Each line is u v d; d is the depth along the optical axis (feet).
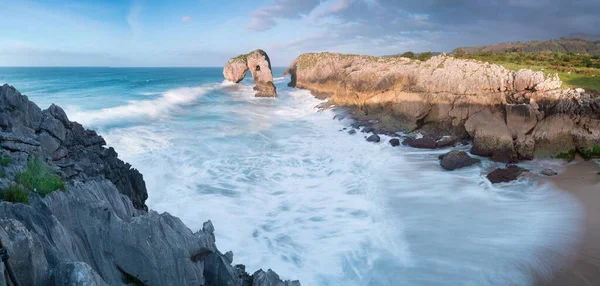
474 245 49.32
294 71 274.16
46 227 23.45
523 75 101.35
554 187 68.64
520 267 44.47
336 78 221.66
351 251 47.47
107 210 27.58
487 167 82.84
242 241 49.21
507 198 64.95
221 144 94.53
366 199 64.08
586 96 89.25
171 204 58.59
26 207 23.66
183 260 28.86
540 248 48.26
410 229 53.57
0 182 26.91
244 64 266.36
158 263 27.50
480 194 66.80
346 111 145.07
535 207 60.95
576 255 46.60
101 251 26.63
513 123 93.35
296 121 136.56
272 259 45.37
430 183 72.59
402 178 75.56
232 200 61.82
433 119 115.34
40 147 38.86
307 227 53.62
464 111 106.83
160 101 143.33
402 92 121.60
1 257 18.24
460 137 104.47
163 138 93.50
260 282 32.48
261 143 99.60
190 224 52.80
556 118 89.15
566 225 54.19
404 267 44.45
